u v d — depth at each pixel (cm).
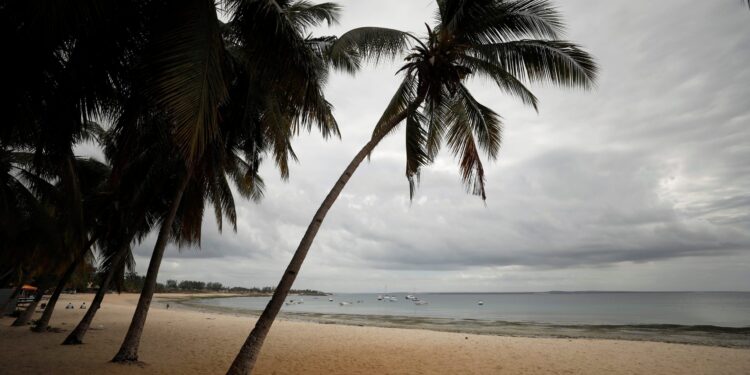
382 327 2341
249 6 509
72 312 2627
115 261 1219
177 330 1745
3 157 1077
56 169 926
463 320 3375
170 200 1163
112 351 1080
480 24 769
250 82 798
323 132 691
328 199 683
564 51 784
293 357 1152
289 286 616
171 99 393
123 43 542
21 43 489
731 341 1772
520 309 6322
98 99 600
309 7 925
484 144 934
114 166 661
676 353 1327
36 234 1127
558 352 1327
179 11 439
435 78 740
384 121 878
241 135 985
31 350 1069
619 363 1154
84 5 420
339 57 862
